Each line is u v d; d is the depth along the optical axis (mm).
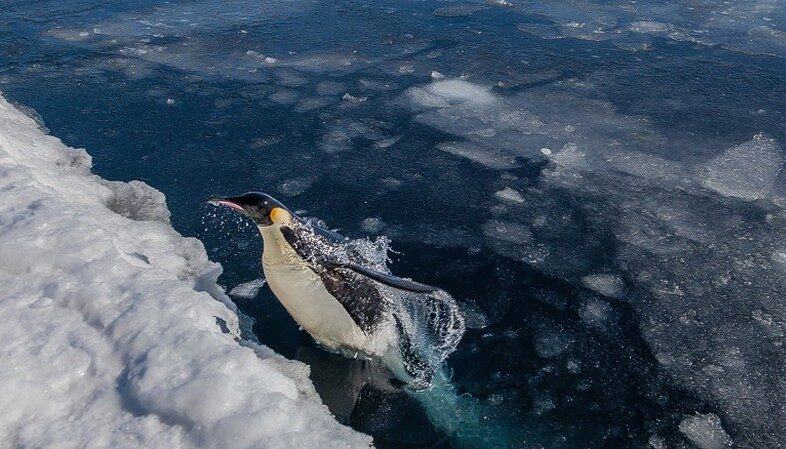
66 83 9945
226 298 5785
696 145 8844
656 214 7461
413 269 6480
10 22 12141
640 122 9383
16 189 5535
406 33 12234
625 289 6344
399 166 8234
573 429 4957
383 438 4730
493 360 5484
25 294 4574
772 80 10742
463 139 8922
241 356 4094
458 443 4758
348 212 7320
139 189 7242
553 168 8305
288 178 7898
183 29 12141
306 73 10625
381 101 9828
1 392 3904
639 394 5273
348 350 5418
